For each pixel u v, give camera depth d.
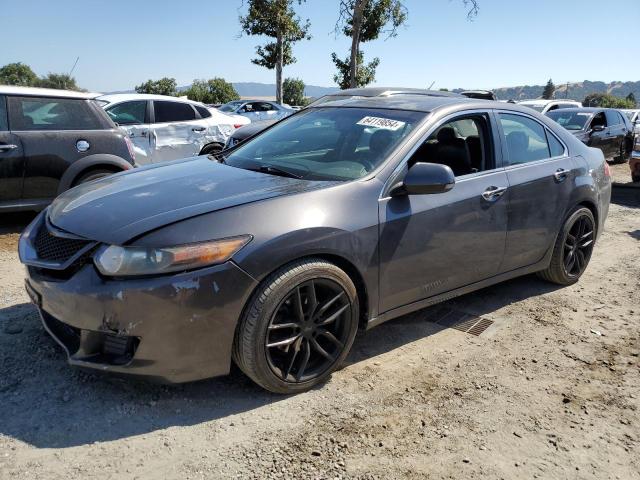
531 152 4.20
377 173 3.23
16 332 3.42
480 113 3.92
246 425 2.68
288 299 2.81
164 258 2.50
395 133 3.51
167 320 2.53
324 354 3.01
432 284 3.49
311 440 2.59
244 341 2.70
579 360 3.49
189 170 3.56
